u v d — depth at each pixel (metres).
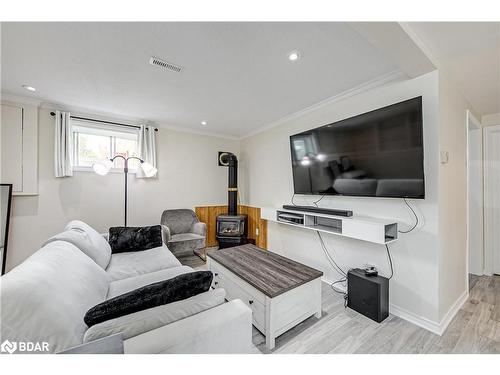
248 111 3.02
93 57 1.75
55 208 2.80
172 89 2.34
